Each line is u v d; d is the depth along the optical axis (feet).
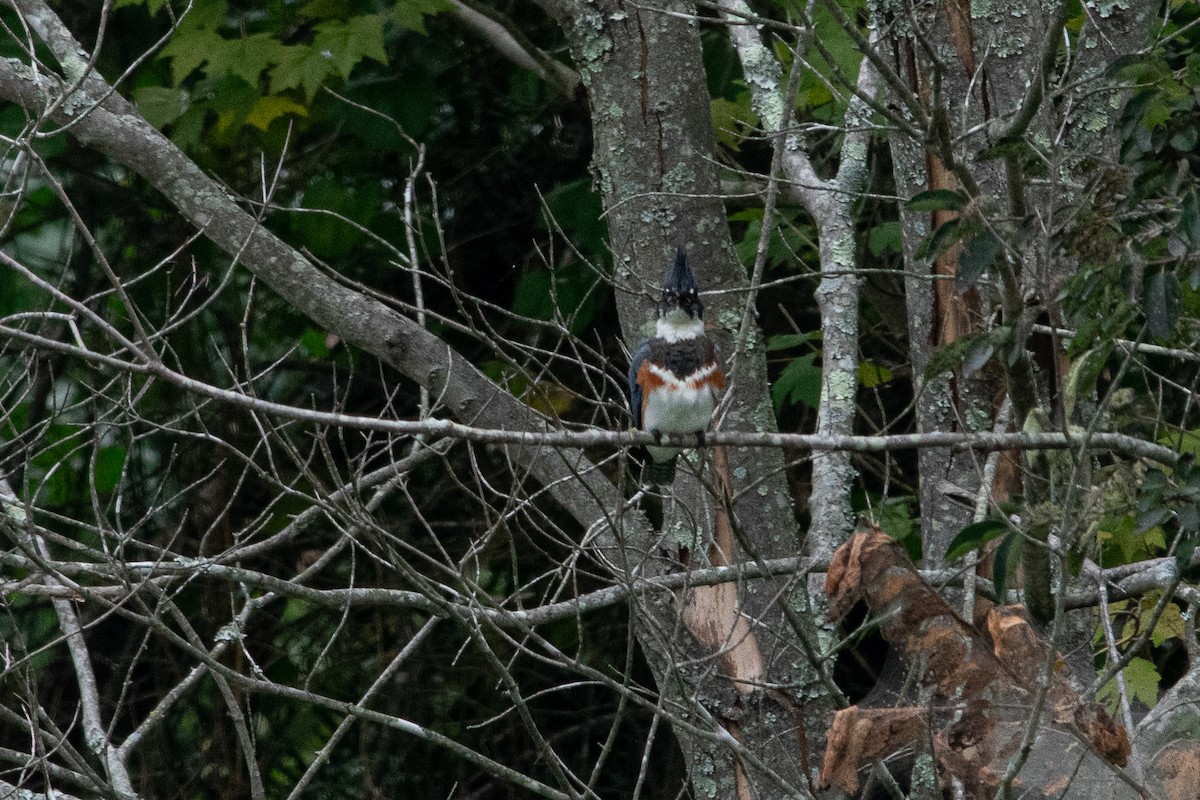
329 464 24.62
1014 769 20.25
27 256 55.06
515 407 33.76
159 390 51.67
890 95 31.86
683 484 33.06
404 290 54.49
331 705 26.03
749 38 38.81
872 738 21.94
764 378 34.35
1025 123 23.50
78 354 21.40
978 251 21.47
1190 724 24.39
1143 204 21.18
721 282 34.27
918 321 32.01
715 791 32.09
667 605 32.24
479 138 55.01
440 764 50.96
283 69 44.70
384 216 51.78
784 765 31.73
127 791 27.66
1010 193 23.57
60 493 51.19
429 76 49.96
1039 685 20.06
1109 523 24.99
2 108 50.96
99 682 53.11
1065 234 20.90
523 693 49.98
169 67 54.24
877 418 49.57
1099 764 23.73
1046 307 21.50
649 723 49.24
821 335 45.27
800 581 32.81
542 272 48.75
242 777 50.01
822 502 33.12
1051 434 22.25
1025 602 26.86
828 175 45.39
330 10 49.24
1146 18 31.30
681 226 34.30
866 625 23.32
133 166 35.22
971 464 31.30
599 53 34.86
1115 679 26.78
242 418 52.11
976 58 31.07
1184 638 28.07
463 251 54.34
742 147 47.70
